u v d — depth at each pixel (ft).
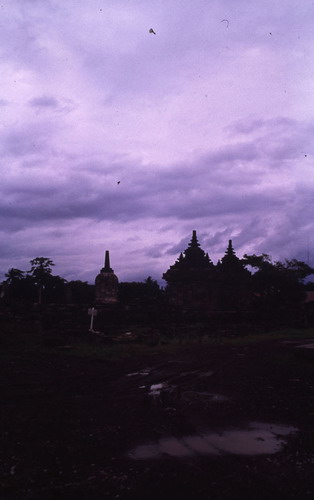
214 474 17.13
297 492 15.35
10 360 52.47
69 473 17.19
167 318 109.81
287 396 33.24
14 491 15.42
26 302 101.50
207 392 35.29
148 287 177.88
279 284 145.89
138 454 19.60
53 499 14.76
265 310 138.72
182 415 27.25
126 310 106.11
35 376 42.24
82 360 55.77
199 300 136.46
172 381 41.11
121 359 58.34
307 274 154.92
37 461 18.53
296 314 140.87
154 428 24.04
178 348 74.69
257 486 15.89
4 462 18.37
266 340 95.04
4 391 34.27
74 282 162.09
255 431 23.56
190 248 146.10
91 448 20.42
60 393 34.19
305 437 22.34
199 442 21.53
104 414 27.37
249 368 50.06
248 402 31.09
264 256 150.41
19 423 24.77
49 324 88.94
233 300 143.33
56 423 24.91
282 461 18.60
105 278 131.13
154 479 16.58
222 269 155.43
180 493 15.30
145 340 84.69
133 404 30.55
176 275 138.31
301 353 59.11
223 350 71.82
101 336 81.05
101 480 16.48
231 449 20.33
